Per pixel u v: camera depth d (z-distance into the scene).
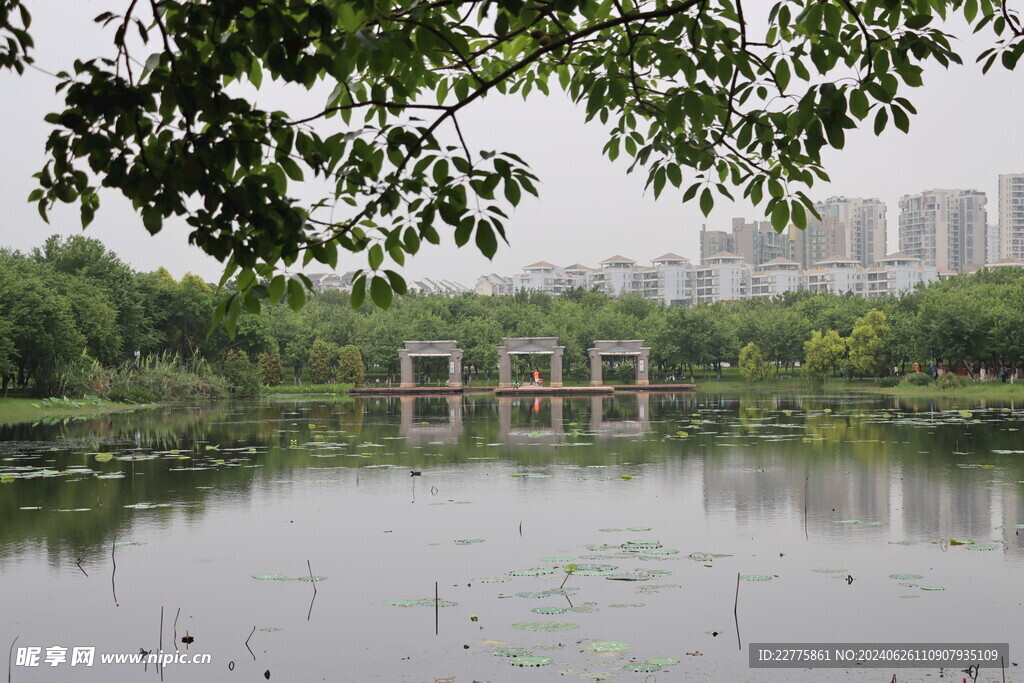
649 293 186.00
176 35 4.25
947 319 61.12
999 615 9.12
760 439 27.27
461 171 4.29
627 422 35.66
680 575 10.79
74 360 50.66
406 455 24.08
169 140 4.18
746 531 13.34
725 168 5.65
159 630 9.02
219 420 38.94
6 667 8.04
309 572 11.19
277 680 7.63
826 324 83.12
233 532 13.69
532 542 12.72
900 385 65.75
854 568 11.05
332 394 70.69
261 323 76.88
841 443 25.62
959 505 15.24
